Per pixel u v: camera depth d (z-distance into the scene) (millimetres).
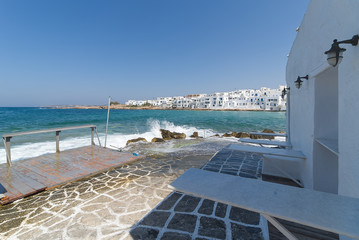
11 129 20016
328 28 2393
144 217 2604
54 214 2732
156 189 3549
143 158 6047
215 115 54281
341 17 2033
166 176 4297
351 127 1789
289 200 1367
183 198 3168
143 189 3557
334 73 2904
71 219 2590
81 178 4141
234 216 2607
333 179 2988
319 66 2689
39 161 5203
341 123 1987
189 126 24891
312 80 3092
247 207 1287
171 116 48094
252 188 1585
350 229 1018
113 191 3486
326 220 1110
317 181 3057
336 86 2914
